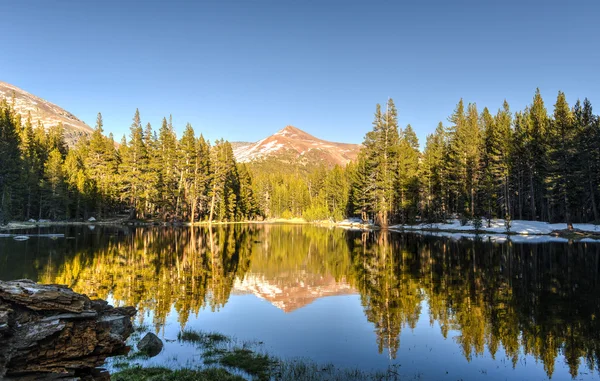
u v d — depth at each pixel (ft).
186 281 69.82
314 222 374.02
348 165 384.27
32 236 145.38
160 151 267.39
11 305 21.29
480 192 213.25
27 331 20.52
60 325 21.61
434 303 53.26
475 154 210.79
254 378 28.71
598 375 30.19
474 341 37.96
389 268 85.25
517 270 77.51
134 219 253.65
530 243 126.82
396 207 243.40
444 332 40.88
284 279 74.02
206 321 45.29
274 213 465.06
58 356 21.59
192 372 29.01
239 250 123.24
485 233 171.32
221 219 330.95
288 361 32.50
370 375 29.78
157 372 28.91
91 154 273.33
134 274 74.54
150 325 43.21
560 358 33.50
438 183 233.76
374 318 46.70
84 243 125.49
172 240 148.05
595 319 44.27
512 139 214.07
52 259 89.35
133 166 257.96
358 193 274.57
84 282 65.62
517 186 216.74
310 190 485.56
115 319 25.07
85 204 242.58
